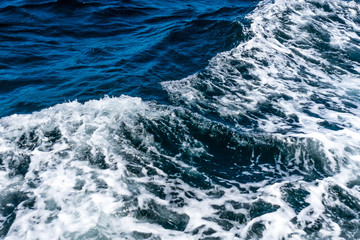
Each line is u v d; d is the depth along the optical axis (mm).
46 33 10305
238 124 6590
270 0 13398
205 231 4363
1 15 10977
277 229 4387
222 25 10984
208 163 5645
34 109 6762
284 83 8062
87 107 6531
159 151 5727
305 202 4836
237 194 5020
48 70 8320
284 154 5887
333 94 7746
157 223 4422
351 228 4422
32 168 5125
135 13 12477
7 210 4461
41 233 4113
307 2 11773
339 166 5512
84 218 4324
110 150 5562
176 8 13195
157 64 8805
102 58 9039
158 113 6582
